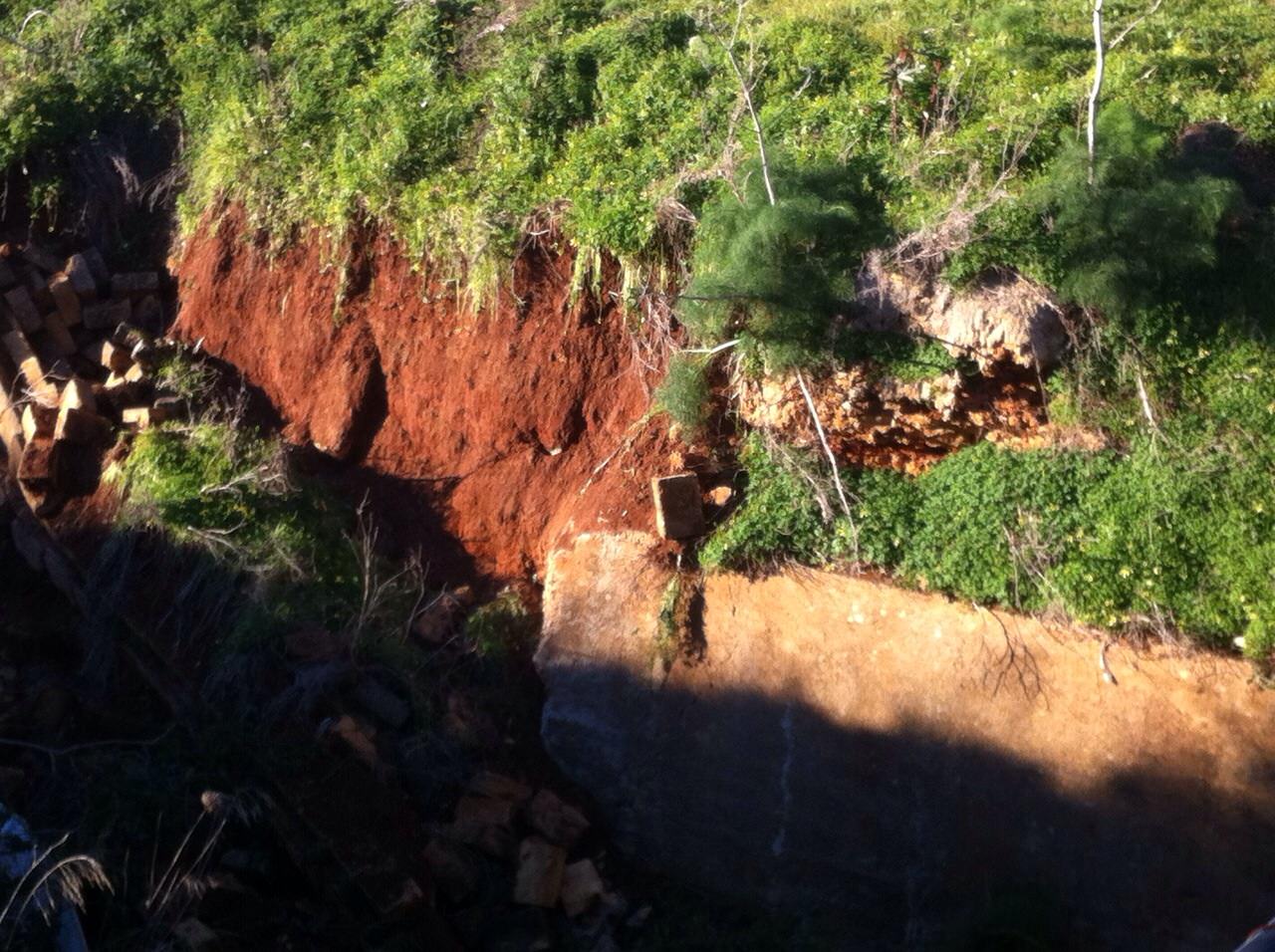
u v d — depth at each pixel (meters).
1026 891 6.84
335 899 6.98
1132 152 7.99
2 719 8.19
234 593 8.22
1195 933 6.60
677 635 7.88
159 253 10.83
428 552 8.88
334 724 7.52
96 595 8.48
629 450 8.55
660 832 7.66
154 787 7.45
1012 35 9.87
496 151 9.79
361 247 9.79
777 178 8.27
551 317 9.07
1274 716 6.82
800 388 8.05
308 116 10.63
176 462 8.89
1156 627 7.15
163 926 6.76
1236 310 7.77
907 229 8.11
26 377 9.75
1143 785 6.88
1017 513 7.59
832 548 7.87
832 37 9.95
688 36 10.34
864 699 7.47
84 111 11.34
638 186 9.03
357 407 9.45
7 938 6.67
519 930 7.15
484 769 7.84
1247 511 7.27
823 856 7.33
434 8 11.28
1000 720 7.20
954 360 7.67
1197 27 9.98
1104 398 7.71
